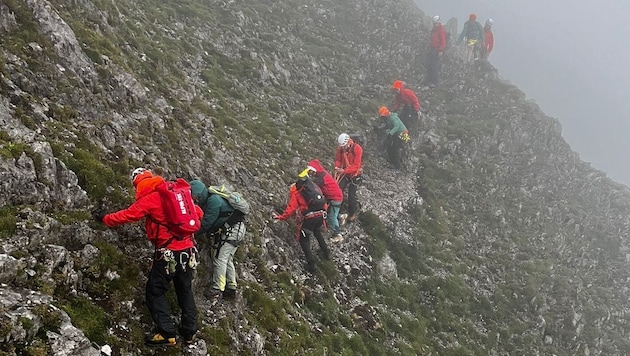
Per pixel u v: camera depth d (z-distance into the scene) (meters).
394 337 14.50
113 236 7.87
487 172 26.84
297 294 12.45
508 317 19.22
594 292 23.38
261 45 23.80
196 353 7.56
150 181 7.05
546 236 25.17
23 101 8.39
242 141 16.39
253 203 13.84
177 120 13.48
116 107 11.14
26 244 6.38
